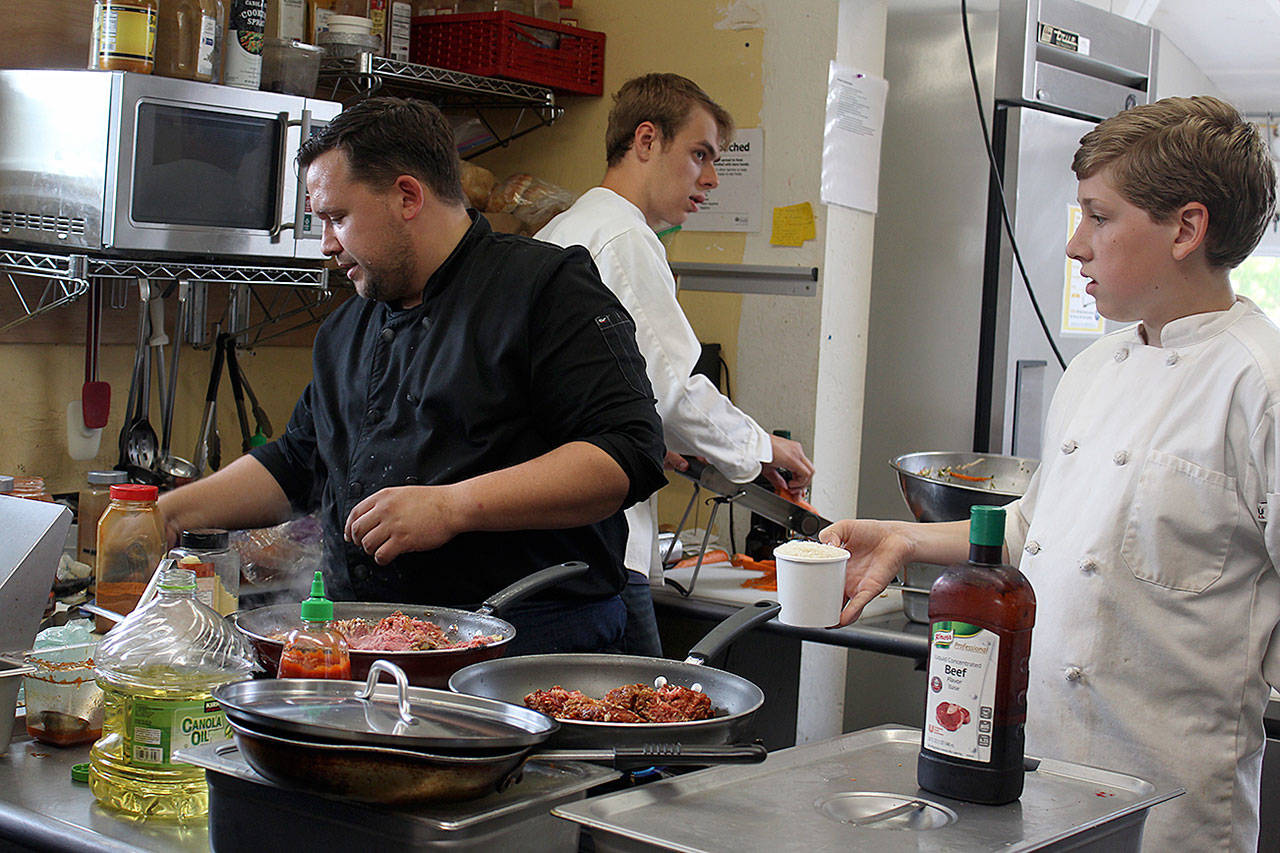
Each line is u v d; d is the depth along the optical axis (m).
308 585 2.16
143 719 1.22
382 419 1.88
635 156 2.56
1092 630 1.57
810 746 1.16
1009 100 3.07
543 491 1.70
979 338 3.17
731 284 3.18
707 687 1.31
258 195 2.34
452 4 3.13
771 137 3.09
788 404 3.10
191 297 2.74
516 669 1.32
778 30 3.07
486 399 1.81
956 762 1.03
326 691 1.08
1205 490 1.51
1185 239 1.51
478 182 3.08
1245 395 1.49
